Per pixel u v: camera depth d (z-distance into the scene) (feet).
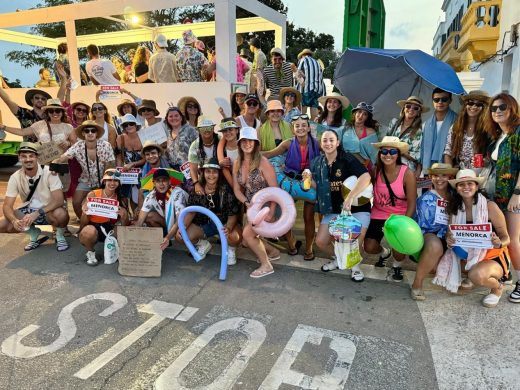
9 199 14.71
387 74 17.74
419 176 14.24
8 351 9.29
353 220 11.93
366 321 10.44
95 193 13.99
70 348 9.39
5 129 17.38
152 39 33.40
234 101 19.16
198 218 14.05
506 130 11.22
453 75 13.52
